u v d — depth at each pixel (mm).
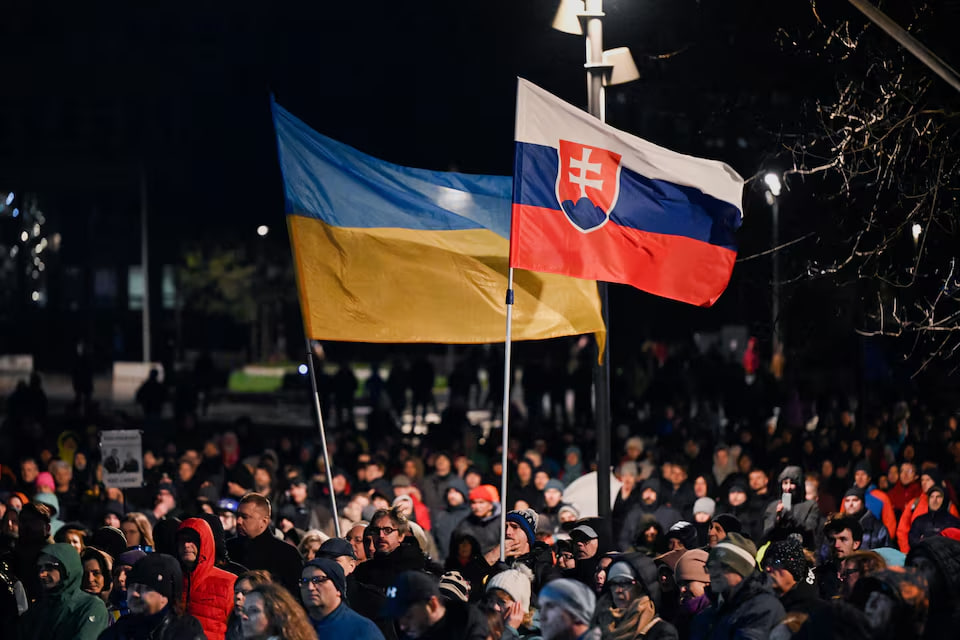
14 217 85250
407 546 10594
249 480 18562
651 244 11773
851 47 16922
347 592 9977
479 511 14914
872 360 35125
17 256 84562
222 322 83375
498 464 20109
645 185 11742
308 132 12250
